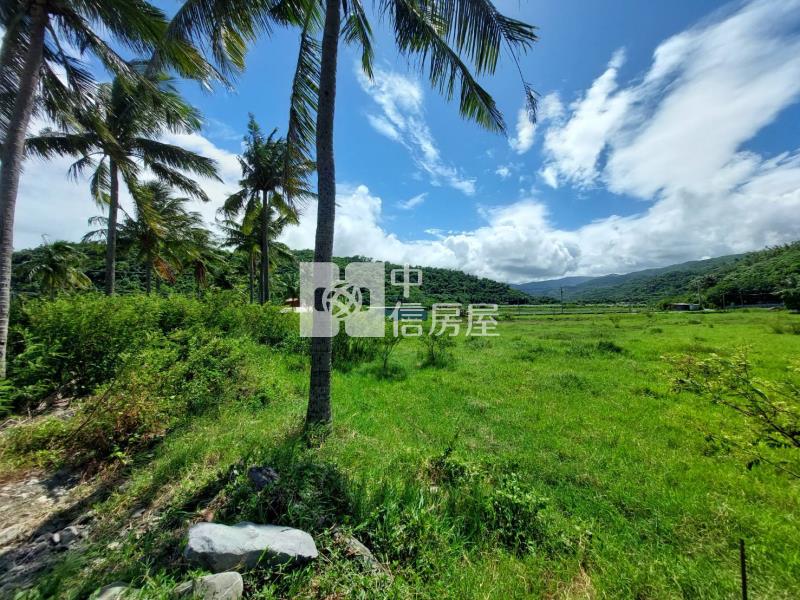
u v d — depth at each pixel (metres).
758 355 7.77
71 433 3.08
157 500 2.52
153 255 17.34
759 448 3.38
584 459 3.75
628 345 11.55
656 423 4.73
